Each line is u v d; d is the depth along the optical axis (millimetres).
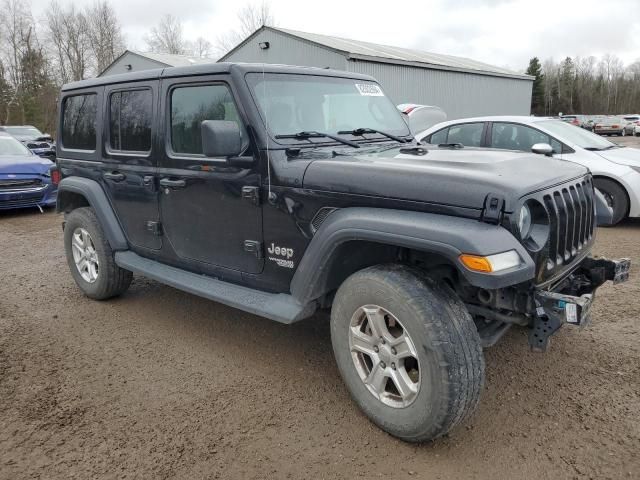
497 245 2402
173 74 3752
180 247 3988
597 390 3238
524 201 2553
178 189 3824
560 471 2551
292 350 3908
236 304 3434
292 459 2688
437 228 2486
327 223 2941
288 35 21172
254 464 2654
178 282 3896
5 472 2621
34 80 53844
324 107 3707
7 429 2973
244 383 3447
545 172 2973
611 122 45562
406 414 2691
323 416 3053
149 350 3959
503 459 2650
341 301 2916
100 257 4719
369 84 4223
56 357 3863
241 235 3486
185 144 3762
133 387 3420
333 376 3512
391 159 3117
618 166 7230
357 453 2725
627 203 7266
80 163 4844
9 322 4547
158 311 4742
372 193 2793
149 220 4203
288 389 3359
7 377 3562
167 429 2953
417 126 6074
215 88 3484
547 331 2645
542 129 7520
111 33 61625
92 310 4801
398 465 2629
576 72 87562
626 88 85250
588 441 2764
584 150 7398
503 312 2912
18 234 8359
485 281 2330
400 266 2781
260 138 3244
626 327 4102
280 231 3244
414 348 2596
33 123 50531
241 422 3012
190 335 4211
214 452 2750
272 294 3424
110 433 2924
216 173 3506
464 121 8039
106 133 4477
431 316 2531
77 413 3125
